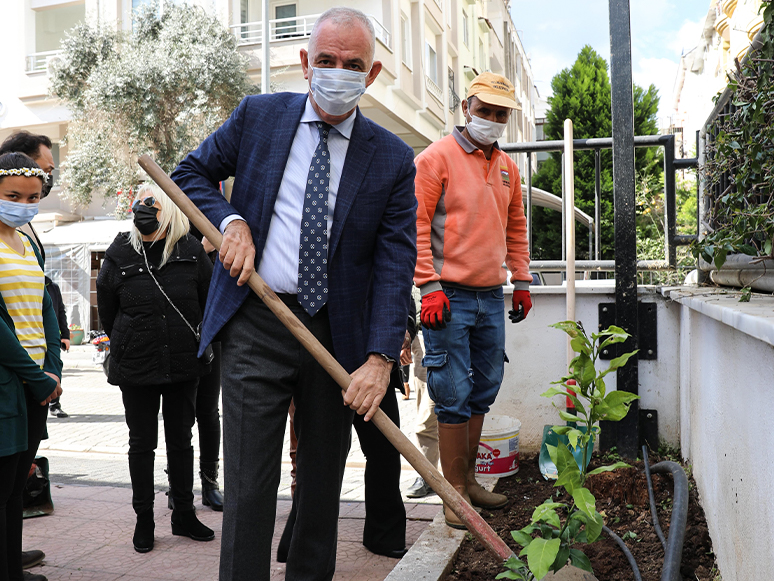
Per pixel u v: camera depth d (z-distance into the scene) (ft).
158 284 11.56
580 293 14.52
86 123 60.08
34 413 9.95
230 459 6.95
